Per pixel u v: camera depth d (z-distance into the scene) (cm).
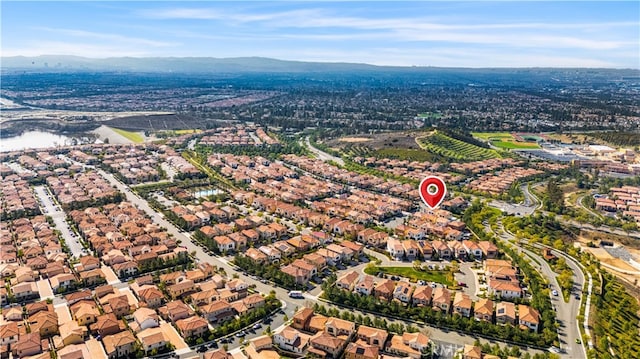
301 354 19838
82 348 19475
